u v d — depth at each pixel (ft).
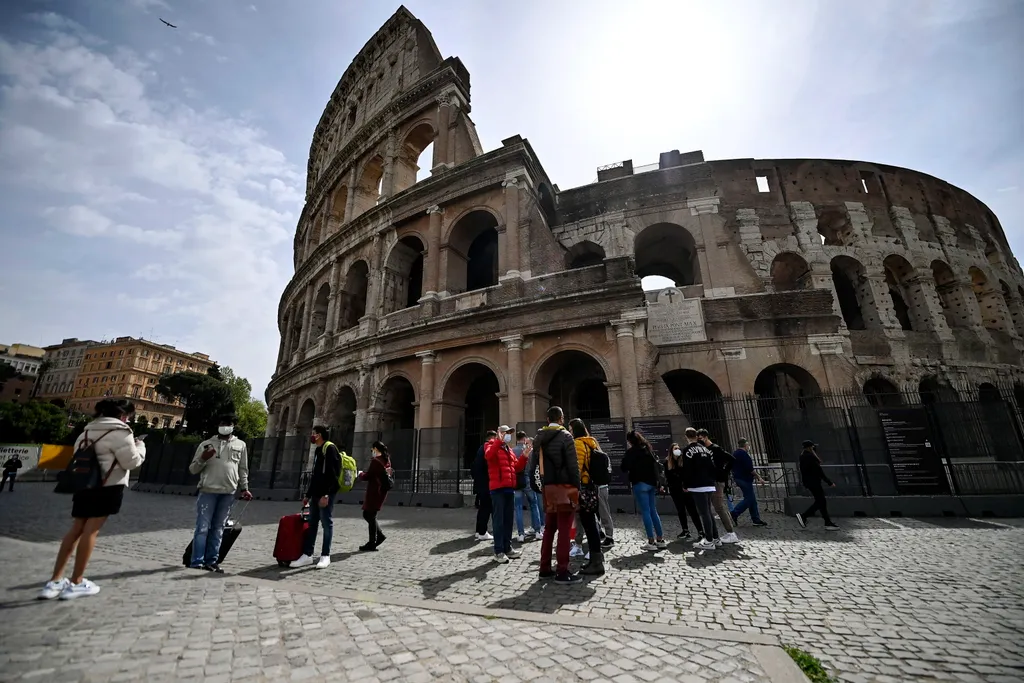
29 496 75.31
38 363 456.86
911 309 97.40
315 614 18.45
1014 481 43.34
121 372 384.47
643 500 31.60
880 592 21.30
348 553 31.24
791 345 77.51
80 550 20.12
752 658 14.60
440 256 83.82
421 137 107.96
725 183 98.32
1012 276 114.62
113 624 16.55
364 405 82.17
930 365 87.10
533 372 67.62
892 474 45.32
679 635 16.53
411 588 22.86
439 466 60.85
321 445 29.63
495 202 81.15
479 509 35.91
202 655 14.33
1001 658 14.55
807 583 22.97
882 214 99.71
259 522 46.11
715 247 86.12
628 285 64.54
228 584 22.56
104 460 21.03
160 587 21.59
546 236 76.38
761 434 71.20
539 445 26.30
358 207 112.27
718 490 33.76
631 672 13.69
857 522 40.57
